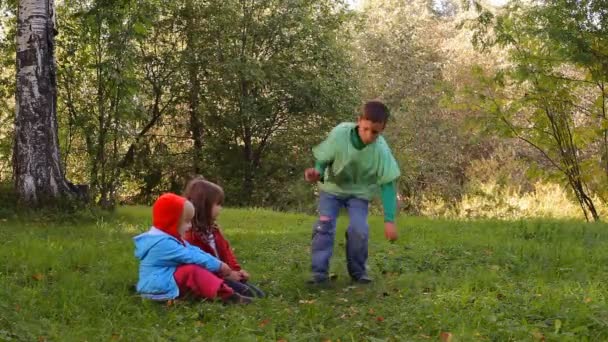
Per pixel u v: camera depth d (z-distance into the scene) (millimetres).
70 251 7664
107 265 6934
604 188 15984
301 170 26719
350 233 6293
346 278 6539
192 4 24438
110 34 15914
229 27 24797
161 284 5473
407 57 30641
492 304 5125
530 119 16312
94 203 12898
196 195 6090
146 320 4816
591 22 14914
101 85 16438
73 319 4836
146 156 26156
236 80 24641
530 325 4570
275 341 4395
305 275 6574
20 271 6602
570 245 8586
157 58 25016
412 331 4590
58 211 11766
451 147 29625
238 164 26625
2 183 12852
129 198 26969
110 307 5164
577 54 14891
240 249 8414
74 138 19172
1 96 18641
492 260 7449
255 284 6328
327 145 6258
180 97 25688
